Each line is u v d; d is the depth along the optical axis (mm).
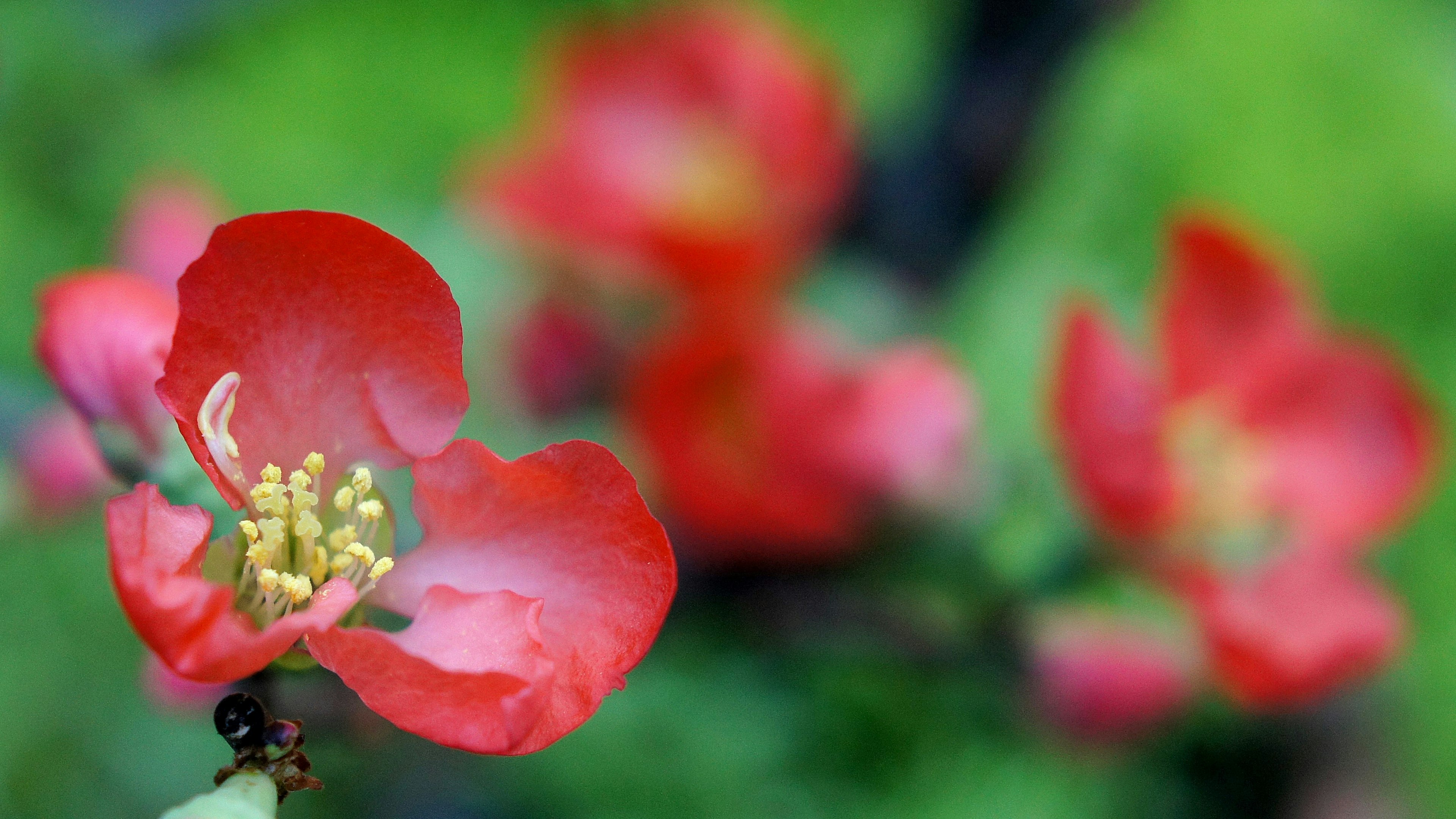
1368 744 438
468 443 370
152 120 478
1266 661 407
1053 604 413
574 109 432
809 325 433
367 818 426
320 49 499
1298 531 417
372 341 369
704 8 448
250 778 368
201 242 409
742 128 433
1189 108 465
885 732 430
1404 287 463
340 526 374
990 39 462
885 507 414
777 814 427
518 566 370
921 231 461
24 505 418
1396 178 465
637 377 421
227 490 368
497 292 434
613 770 428
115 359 379
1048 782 429
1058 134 461
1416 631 441
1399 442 418
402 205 458
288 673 373
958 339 435
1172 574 411
